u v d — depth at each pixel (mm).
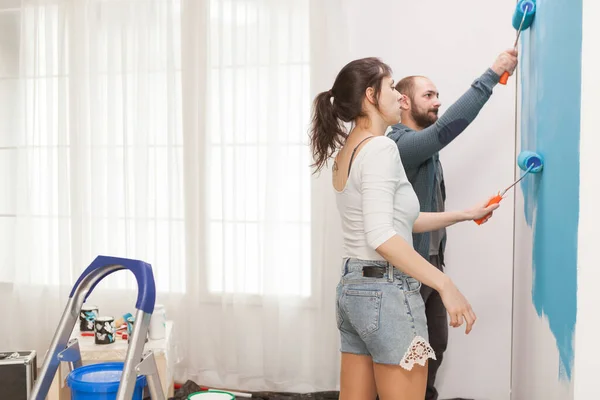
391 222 1562
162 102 3143
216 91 3104
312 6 2926
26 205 3236
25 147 3240
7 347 3312
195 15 3094
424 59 2838
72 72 3201
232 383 3123
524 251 2152
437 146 2098
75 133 3205
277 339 3023
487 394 2838
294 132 2992
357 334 1729
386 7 2861
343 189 1685
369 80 1717
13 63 3303
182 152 3148
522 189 2238
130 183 3191
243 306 3078
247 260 3074
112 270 1761
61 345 1718
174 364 3053
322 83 2918
